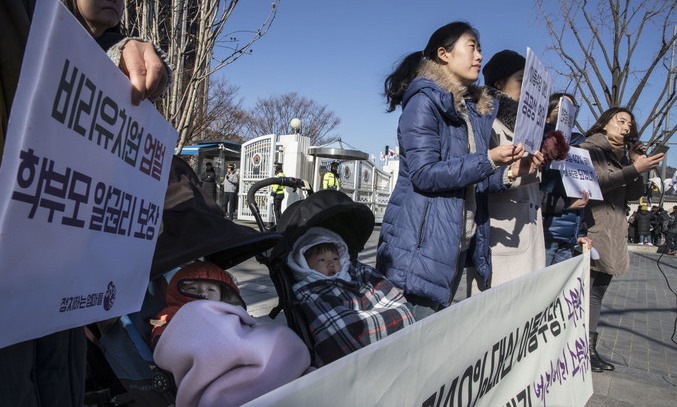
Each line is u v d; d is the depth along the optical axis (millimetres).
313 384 896
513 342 2012
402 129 2674
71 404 1231
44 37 781
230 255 2172
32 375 1092
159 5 3637
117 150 1055
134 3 3582
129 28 3512
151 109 1195
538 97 2770
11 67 954
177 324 1555
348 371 991
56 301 899
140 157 1166
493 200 3250
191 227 1885
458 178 2436
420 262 2547
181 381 1520
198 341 1499
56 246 885
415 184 2592
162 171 1298
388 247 2680
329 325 2094
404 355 1194
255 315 4914
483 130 2947
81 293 972
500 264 3234
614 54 7082
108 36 1457
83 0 1345
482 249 3021
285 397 832
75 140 901
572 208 3688
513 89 3371
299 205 2361
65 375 1192
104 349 1754
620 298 8031
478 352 1660
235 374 1470
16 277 800
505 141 3309
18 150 768
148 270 1264
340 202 2396
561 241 3834
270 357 1511
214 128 22234
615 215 4105
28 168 793
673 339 5496
